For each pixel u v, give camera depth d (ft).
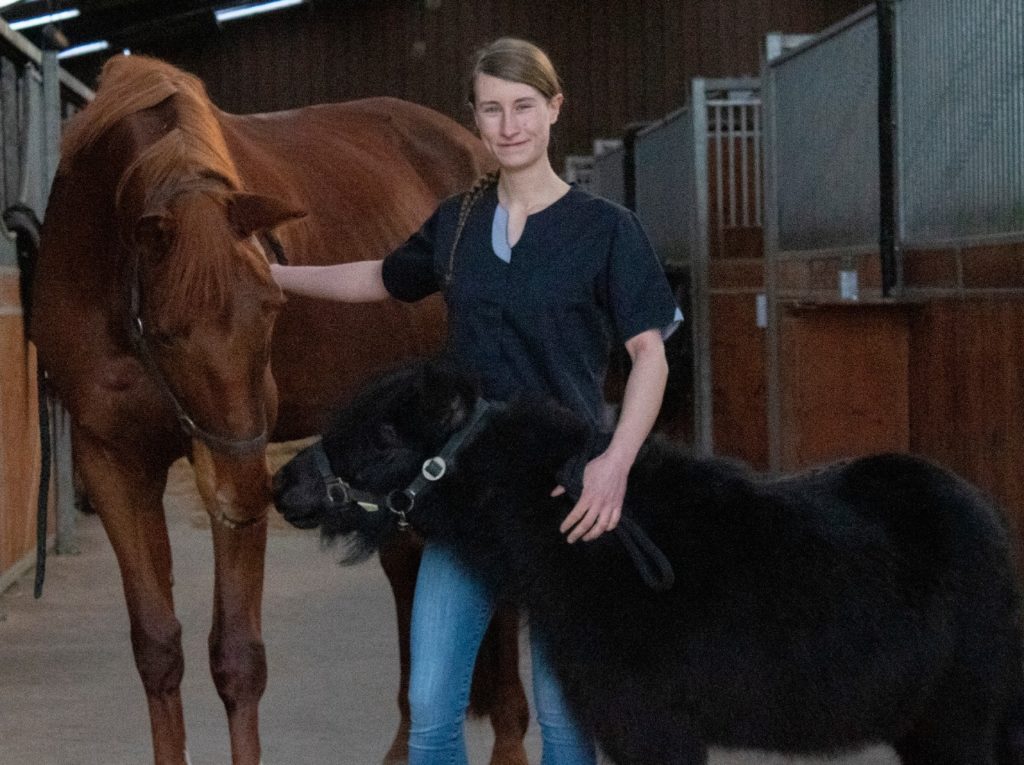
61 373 13.08
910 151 20.94
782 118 27.40
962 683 10.57
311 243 15.02
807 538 9.99
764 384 31.68
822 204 25.09
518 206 10.24
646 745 9.68
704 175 34.65
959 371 19.16
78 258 12.84
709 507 9.95
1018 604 10.85
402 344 16.12
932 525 10.45
